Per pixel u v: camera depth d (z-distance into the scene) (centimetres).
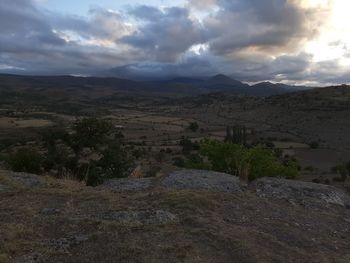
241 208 853
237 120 14438
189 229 681
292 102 15062
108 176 1410
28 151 1731
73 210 782
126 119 15125
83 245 609
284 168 1638
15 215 733
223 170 1638
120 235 647
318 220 855
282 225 776
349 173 6206
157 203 828
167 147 8962
